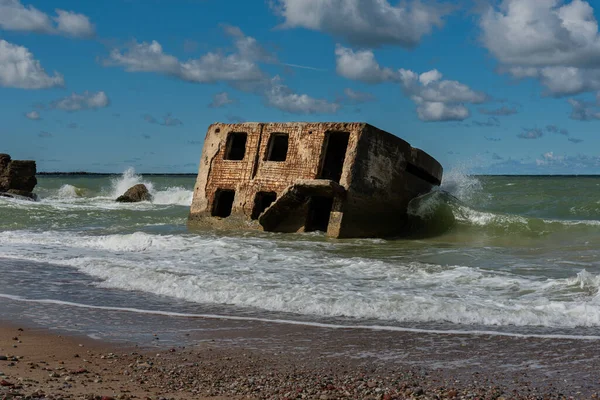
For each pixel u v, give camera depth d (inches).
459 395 210.8
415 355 256.8
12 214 900.0
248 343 275.1
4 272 449.4
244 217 739.4
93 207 1067.3
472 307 320.8
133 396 203.6
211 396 206.8
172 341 278.4
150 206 1146.0
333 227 663.8
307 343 274.5
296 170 711.1
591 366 240.2
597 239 603.5
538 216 957.2
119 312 331.6
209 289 374.9
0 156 1280.8
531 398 207.2
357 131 677.9
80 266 469.4
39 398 196.1
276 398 205.9
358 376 231.3
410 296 349.4
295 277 417.1
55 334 288.7
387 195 713.6
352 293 359.6
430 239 661.9
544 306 324.8
